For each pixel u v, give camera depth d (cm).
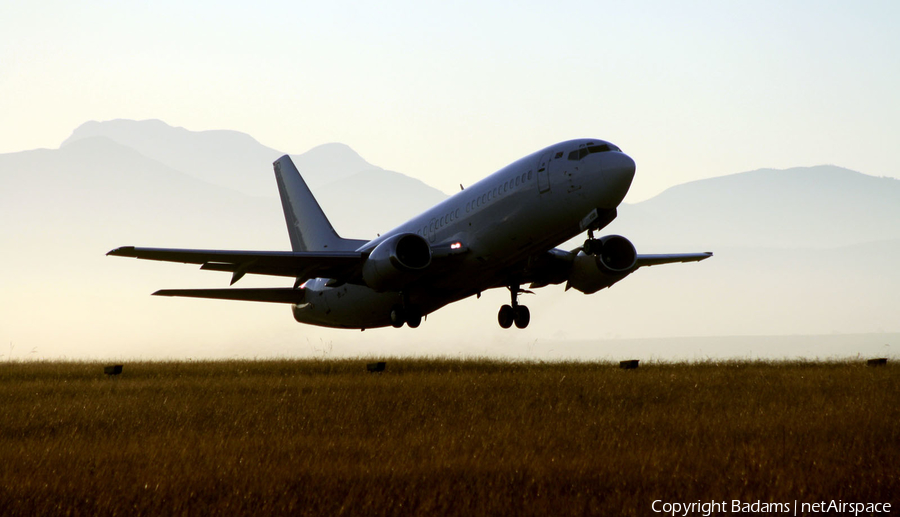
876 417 5859
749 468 4372
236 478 4284
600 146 8775
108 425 6328
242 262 10319
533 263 9794
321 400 7394
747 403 6750
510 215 9250
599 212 8712
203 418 6538
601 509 3697
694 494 3931
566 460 4628
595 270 10625
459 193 10319
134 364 13400
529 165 9175
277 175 14638
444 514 3622
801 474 4212
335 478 4238
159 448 5212
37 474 4497
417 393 7738
